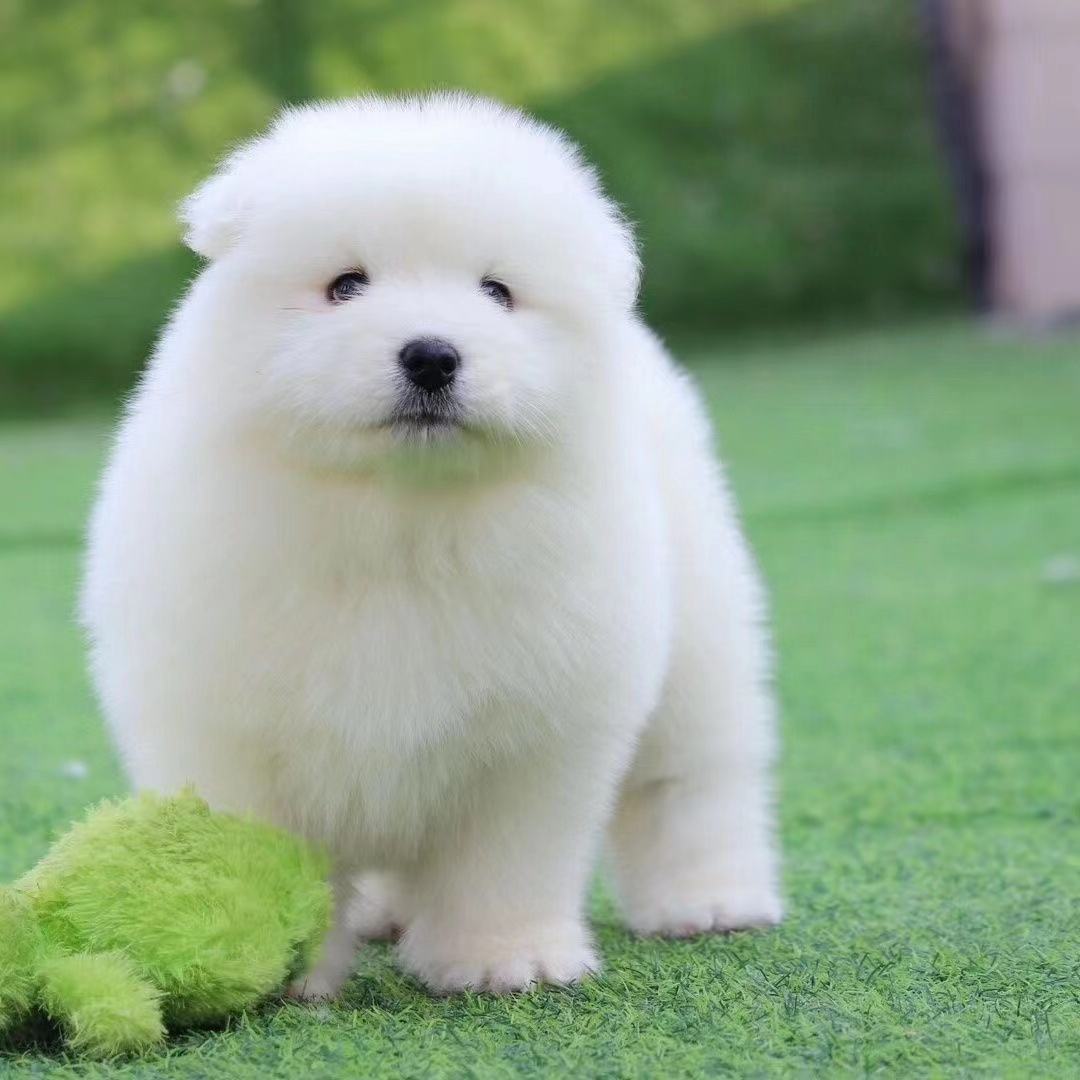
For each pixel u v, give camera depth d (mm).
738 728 6441
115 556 5215
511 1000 5227
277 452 4914
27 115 24766
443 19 26188
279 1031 4844
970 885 6660
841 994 5145
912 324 25484
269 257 4996
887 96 26953
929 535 14352
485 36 26250
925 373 21734
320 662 4992
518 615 5043
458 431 4820
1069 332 23938
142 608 5055
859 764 8734
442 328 4793
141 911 4832
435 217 4980
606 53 26656
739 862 6422
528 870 5438
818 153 26688
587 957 5574
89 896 4863
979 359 22453
